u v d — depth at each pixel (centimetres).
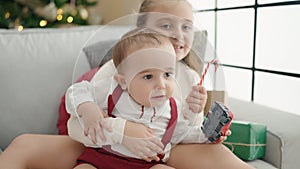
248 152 108
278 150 107
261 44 158
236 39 176
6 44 134
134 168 92
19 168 97
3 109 127
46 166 102
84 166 93
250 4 165
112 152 93
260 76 159
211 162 97
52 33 144
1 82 128
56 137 106
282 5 143
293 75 138
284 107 144
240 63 174
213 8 196
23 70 130
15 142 103
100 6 274
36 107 129
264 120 115
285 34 142
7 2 236
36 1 240
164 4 100
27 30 143
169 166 96
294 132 106
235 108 127
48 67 133
